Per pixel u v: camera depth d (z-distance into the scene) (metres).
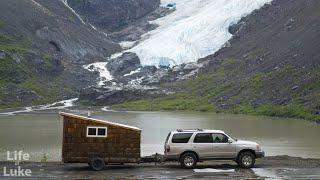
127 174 55.69
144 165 63.06
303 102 197.50
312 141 102.94
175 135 60.03
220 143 59.81
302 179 52.03
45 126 137.25
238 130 128.00
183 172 56.91
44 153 82.19
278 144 97.75
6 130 124.31
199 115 198.88
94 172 57.34
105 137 59.28
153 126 138.25
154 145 94.31
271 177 53.34
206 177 53.44
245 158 59.81
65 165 63.28
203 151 59.66
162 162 64.06
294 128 135.12
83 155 58.88
